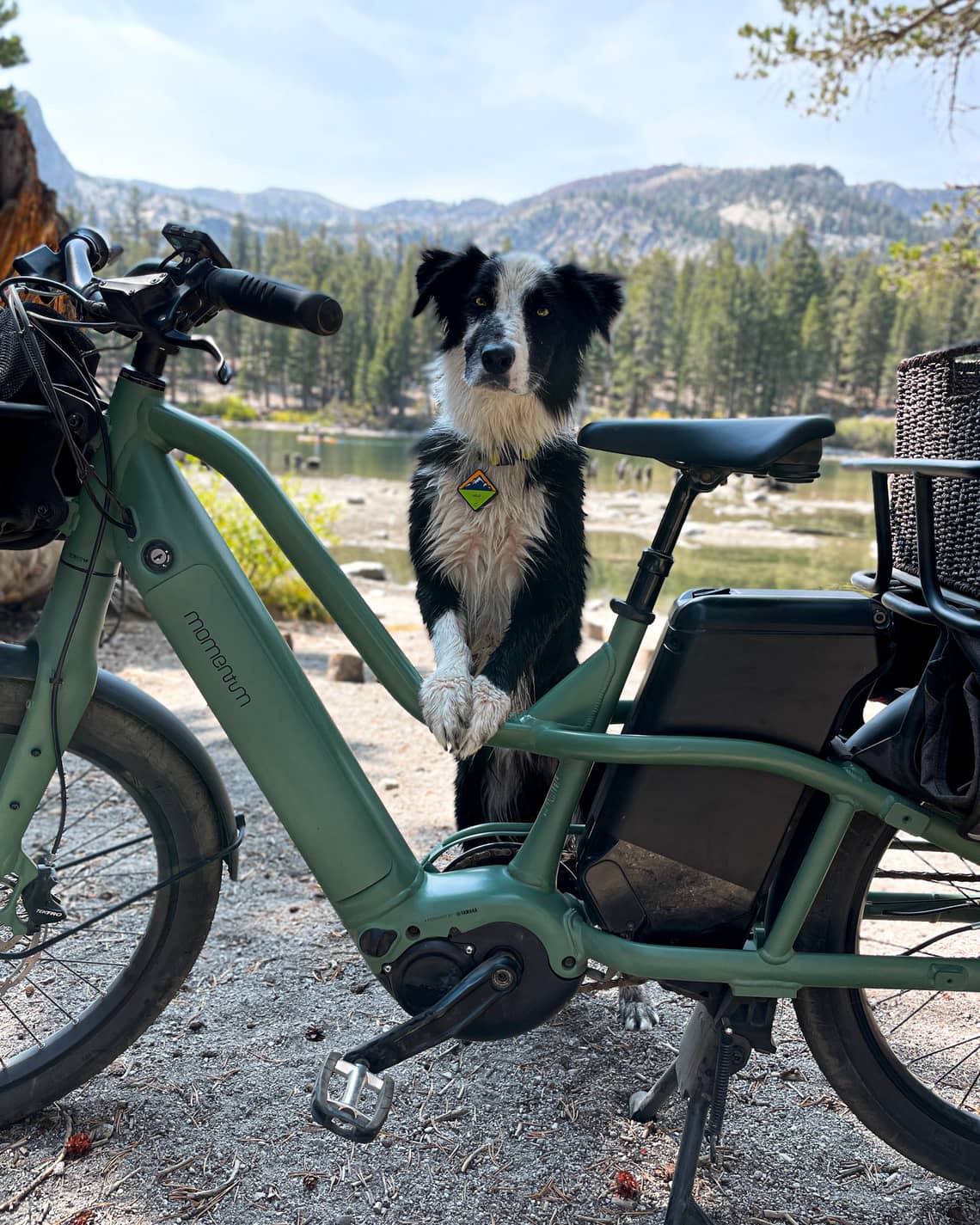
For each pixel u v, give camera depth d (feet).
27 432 4.69
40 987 6.77
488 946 5.02
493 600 7.00
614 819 4.93
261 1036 6.54
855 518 72.79
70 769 8.21
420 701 5.36
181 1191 5.09
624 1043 6.70
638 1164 5.45
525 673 6.99
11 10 27.76
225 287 4.78
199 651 5.04
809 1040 5.16
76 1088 5.80
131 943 7.34
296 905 8.56
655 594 5.01
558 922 4.99
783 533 60.34
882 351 323.98
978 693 4.30
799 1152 5.62
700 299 327.67
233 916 8.30
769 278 357.20
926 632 5.28
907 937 7.97
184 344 4.94
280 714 5.03
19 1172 5.20
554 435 7.02
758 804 4.85
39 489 4.78
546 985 5.04
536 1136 5.64
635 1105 5.70
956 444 4.64
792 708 4.77
